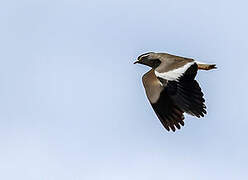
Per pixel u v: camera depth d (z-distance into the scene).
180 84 31.52
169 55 33.03
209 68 31.73
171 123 33.19
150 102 33.44
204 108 31.30
